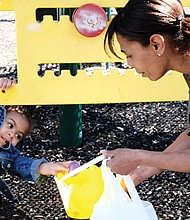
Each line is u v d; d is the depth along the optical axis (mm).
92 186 1922
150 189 2516
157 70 1571
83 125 3287
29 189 2496
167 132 3209
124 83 2312
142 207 1750
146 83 2320
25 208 2340
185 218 2277
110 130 3227
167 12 1493
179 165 1558
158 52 1521
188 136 1806
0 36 5531
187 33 1503
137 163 1614
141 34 1500
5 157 2152
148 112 3535
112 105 3654
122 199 1757
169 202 2410
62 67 2840
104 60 2254
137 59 1560
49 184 2529
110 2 2193
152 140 3092
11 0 2346
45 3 2184
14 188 2504
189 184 2566
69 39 2225
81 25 2174
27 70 2246
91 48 2238
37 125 3268
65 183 1941
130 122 3359
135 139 3107
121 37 1551
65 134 2967
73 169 1991
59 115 3166
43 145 2998
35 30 2207
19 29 2205
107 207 1769
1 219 2248
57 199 2412
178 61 1552
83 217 1908
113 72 2299
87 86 2301
